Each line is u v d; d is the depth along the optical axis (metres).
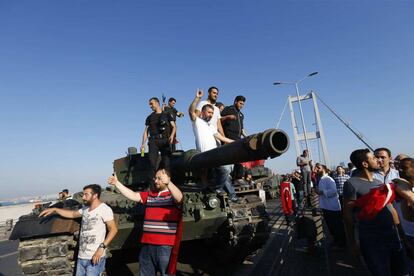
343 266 7.09
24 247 5.77
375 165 4.48
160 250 4.98
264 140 4.45
